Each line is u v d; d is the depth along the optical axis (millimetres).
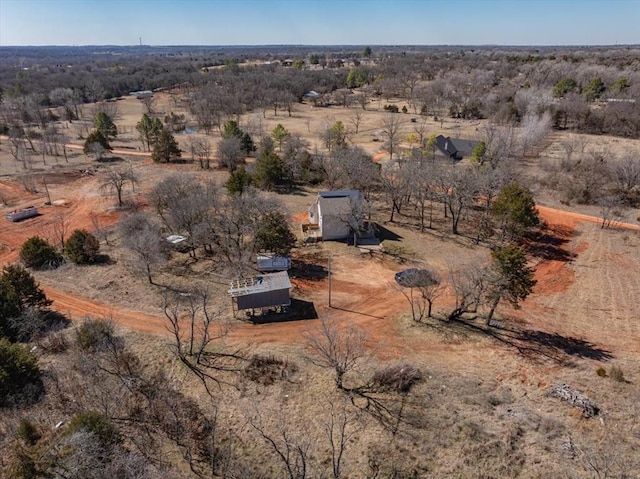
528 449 22781
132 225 47469
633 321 35000
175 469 22078
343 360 29609
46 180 68812
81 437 21109
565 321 35188
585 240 49562
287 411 25688
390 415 25203
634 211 57438
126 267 42781
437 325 34188
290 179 69625
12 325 31094
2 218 54688
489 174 53438
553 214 56781
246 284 35594
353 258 45250
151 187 65188
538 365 29547
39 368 28562
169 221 49312
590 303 37656
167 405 25891
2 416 24891
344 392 27000
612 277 41781
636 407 25469
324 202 49250
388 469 21953
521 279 31406
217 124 110125
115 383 27578
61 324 33812
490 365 29609
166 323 34219
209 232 44750
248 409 25859
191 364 29594
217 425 24797
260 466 22406
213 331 33406
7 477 20297
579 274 42500
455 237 50312
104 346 30094
